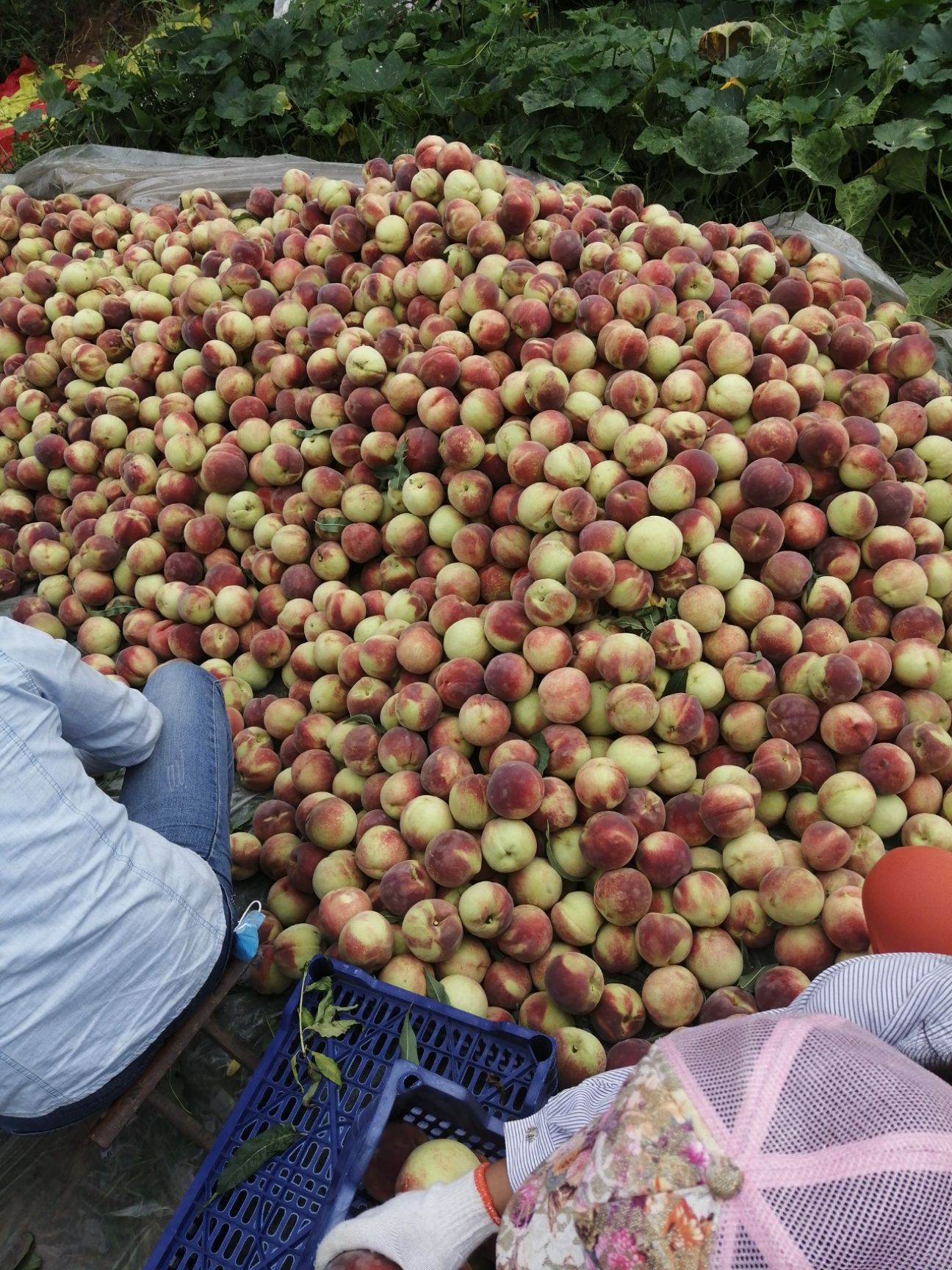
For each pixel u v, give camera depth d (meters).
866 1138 0.95
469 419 3.39
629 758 2.71
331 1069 2.13
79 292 4.64
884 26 4.72
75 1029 1.82
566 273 3.79
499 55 5.27
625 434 3.10
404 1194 1.64
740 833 2.62
